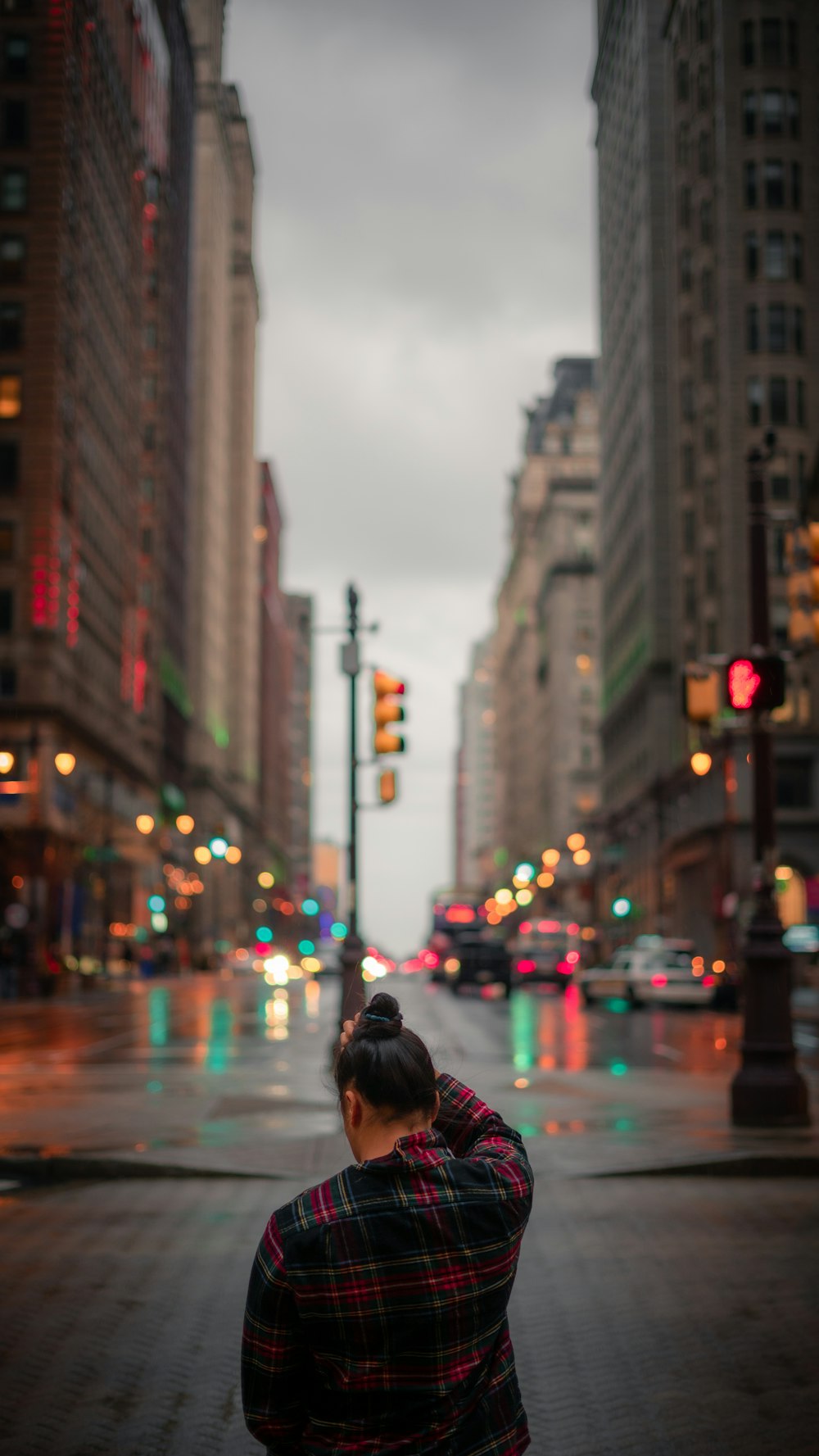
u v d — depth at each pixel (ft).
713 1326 25.21
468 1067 73.97
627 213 320.29
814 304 233.96
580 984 162.91
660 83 295.69
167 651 352.90
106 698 270.26
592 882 314.76
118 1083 66.49
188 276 388.16
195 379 439.22
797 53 237.04
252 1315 8.63
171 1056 84.58
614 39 339.36
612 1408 20.80
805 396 232.73
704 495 240.53
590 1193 38.34
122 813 284.00
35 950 182.60
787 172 235.20
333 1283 8.45
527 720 550.36
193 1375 22.41
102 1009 151.74
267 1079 68.64
